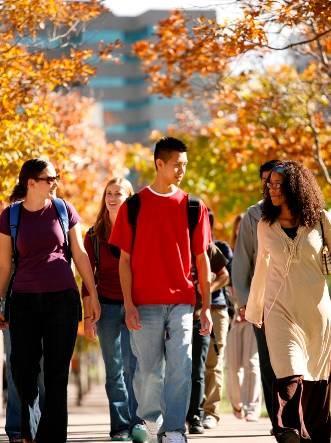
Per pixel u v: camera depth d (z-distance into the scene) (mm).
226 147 51562
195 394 23219
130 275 17219
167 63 34281
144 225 17078
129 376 21453
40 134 30562
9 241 17406
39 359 17625
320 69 35969
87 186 57438
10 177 29641
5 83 28906
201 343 23000
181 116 64938
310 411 16922
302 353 16688
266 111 37500
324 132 39625
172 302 17094
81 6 31094
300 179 16844
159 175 17188
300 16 23844
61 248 17406
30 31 28953
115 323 21703
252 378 26719
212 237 24312
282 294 16781
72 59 29906
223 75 36406
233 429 24812
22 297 17188
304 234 16781
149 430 17859
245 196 64062
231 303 26891
